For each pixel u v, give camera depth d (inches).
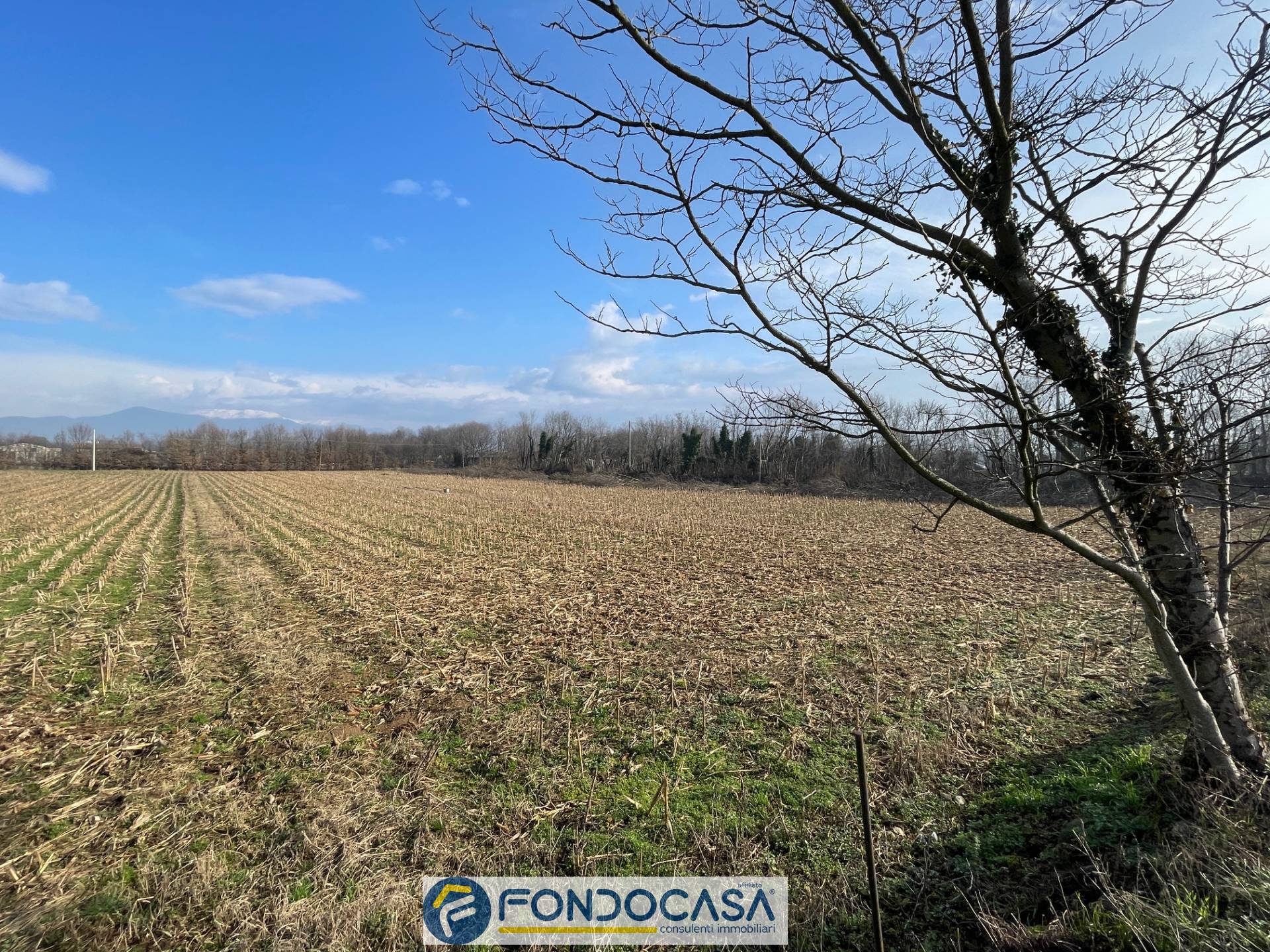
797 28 126.2
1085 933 133.0
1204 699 161.8
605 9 110.4
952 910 155.9
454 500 1363.2
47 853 180.9
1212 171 125.0
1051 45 127.4
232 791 213.6
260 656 340.2
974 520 903.7
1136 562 141.1
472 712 272.7
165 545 740.7
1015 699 267.0
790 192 127.7
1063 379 140.9
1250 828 145.3
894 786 208.8
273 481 2126.0
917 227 129.4
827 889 165.0
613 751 238.8
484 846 186.1
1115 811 175.6
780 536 790.5
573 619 411.8
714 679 304.3
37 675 309.6
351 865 174.1
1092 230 143.2
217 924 155.0
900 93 120.2
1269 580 240.1
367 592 486.3
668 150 108.0
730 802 204.2
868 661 323.6
